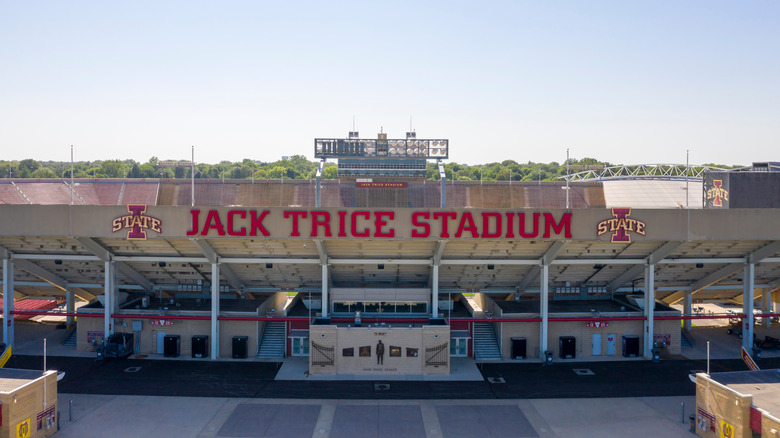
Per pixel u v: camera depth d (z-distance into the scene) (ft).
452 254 214.28
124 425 156.35
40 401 145.79
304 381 193.67
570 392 184.44
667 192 362.74
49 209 191.11
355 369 201.16
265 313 229.04
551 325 223.30
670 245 204.64
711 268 234.99
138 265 228.63
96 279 239.50
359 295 224.94
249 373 201.26
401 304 227.61
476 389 187.01
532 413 166.91
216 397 177.88
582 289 248.52
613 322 223.92
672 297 269.23
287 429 154.81
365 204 318.65
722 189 233.35
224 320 220.23
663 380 195.93
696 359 220.23
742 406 135.44
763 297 261.44
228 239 202.28
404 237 190.60
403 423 159.22
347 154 338.34
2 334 229.66
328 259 213.25
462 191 354.54
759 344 233.76
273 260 214.48
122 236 191.62
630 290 251.19
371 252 212.02
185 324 221.05
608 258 220.64
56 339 240.12
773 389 144.77
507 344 222.28
